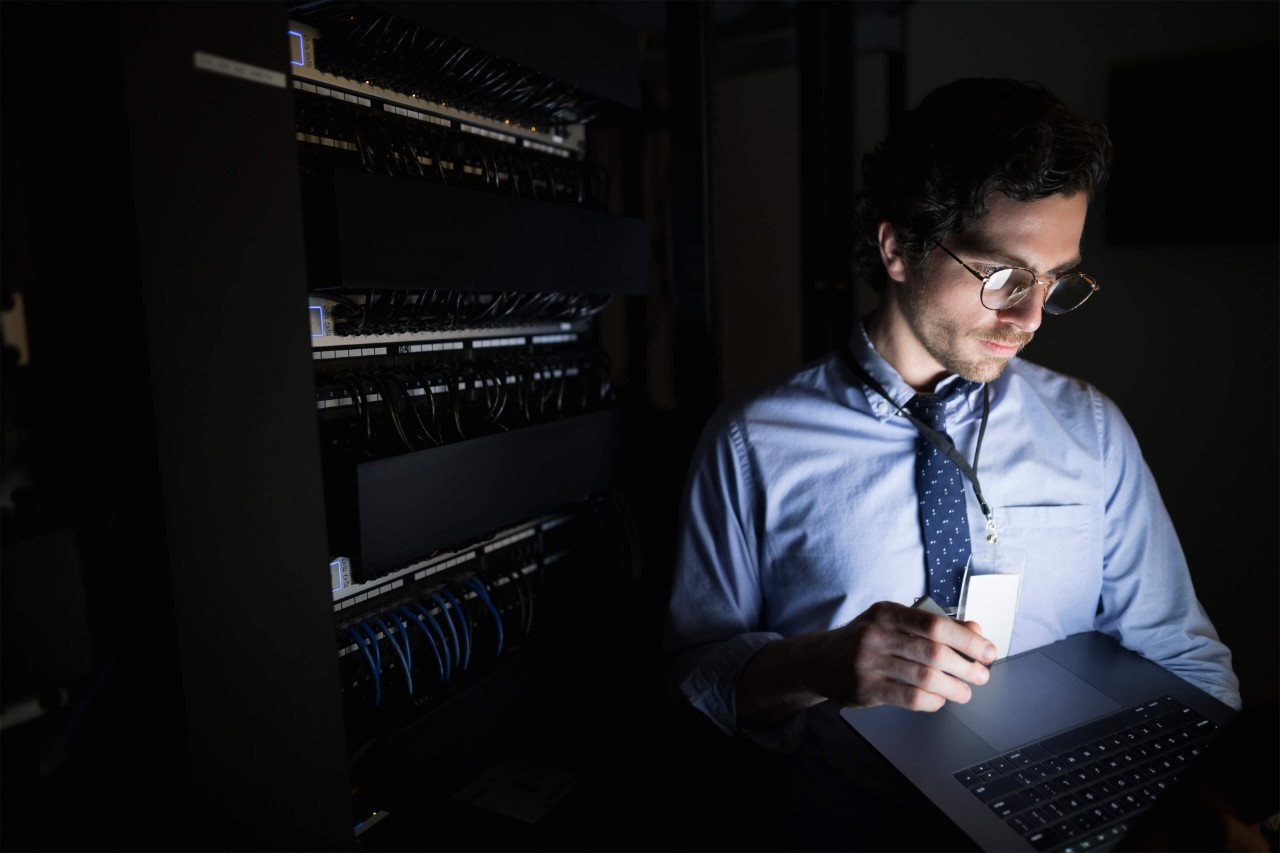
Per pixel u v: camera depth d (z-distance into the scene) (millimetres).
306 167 725
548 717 1000
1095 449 976
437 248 741
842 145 1693
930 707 673
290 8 702
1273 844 462
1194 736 717
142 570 483
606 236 1011
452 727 836
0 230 464
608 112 1070
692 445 1256
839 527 961
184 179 474
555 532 1091
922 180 853
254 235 522
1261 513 1877
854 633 727
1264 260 1814
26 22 457
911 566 939
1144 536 967
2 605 422
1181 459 1971
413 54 803
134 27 443
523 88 937
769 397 1049
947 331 864
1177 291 1927
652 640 1191
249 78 515
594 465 1034
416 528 762
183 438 477
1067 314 2070
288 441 550
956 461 909
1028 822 614
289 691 553
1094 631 919
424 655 870
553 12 875
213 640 498
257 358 526
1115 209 1948
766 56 2455
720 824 912
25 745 478
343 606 781
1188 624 940
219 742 504
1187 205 1846
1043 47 2037
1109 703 769
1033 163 773
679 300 1248
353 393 775
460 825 872
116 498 487
